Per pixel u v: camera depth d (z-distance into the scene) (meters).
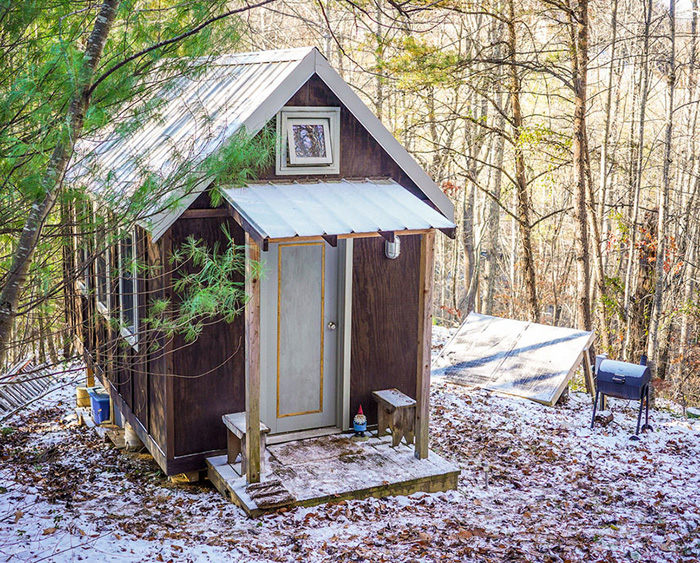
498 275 34.38
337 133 8.72
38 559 5.76
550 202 32.59
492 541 7.11
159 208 6.39
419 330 8.55
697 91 24.83
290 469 8.23
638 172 20.62
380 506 7.76
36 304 5.70
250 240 7.42
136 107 6.00
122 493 8.29
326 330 9.27
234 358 8.45
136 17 5.77
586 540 7.42
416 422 8.70
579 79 15.73
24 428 11.55
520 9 18.33
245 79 8.55
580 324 16.20
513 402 12.71
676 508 8.61
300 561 6.32
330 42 23.02
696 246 26.45
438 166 23.06
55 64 5.10
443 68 15.98
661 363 23.31
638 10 24.55
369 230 7.63
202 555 6.31
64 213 6.33
